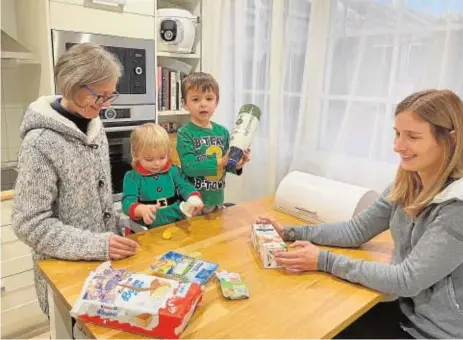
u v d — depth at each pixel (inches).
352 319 35.4
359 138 72.0
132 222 59.1
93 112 45.3
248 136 54.9
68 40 75.5
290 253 43.1
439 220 38.0
